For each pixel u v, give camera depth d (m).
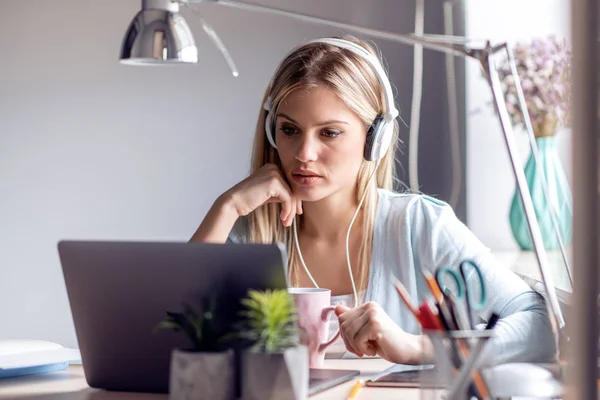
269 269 0.99
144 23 1.27
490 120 2.58
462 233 1.75
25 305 3.16
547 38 2.27
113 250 1.06
